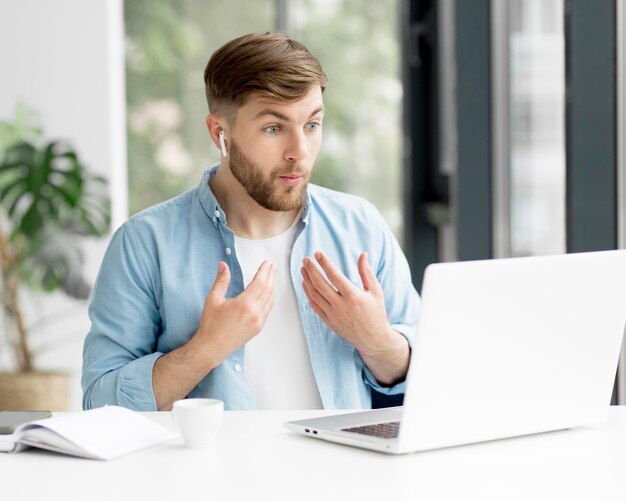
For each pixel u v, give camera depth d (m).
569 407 1.77
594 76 2.78
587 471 1.53
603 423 1.86
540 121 3.60
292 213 2.28
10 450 1.66
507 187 4.13
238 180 2.15
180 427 1.66
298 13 5.75
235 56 2.08
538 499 1.40
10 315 4.88
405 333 2.20
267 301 2.05
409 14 5.73
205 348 2.04
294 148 2.08
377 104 5.84
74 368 4.90
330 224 2.31
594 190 2.79
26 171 4.84
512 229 4.11
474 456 1.62
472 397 1.66
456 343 1.61
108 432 1.67
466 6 4.13
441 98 5.56
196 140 5.66
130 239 2.22
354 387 2.22
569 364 1.75
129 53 5.61
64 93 4.82
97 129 4.84
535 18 3.64
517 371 1.69
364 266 2.07
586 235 2.80
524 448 1.67
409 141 5.80
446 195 5.39
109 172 4.86
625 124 2.77
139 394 2.08
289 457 1.61
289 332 2.22
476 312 1.62
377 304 2.06
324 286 2.05
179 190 5.66
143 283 2.21
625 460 1.59
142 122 5.62
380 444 1.63
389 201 5.88
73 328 4.90
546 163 3.53
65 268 4.87
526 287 1.66
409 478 1.50
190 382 2.07
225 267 2.06
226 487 1.45
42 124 4.83
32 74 4.81
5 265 4.86
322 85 2.10
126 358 2.19
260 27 5.71
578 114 2.79
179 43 5.63
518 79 3.94
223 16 5.66
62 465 1.58
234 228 2.26
